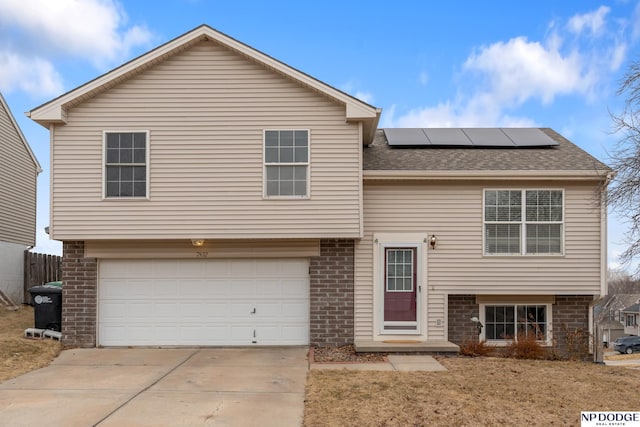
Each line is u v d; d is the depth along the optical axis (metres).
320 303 12.77
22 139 21.52
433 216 13.11
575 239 13.09
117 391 8.70
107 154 12.28
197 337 12.91
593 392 8.81
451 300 13.41
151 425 6.98
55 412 7.51
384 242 13.05
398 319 12.98
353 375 9.75
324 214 12.25
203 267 13.02
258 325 12.95
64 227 12.15
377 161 13.62
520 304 13.45
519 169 12.95
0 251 19.62
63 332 12.73
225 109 12.36
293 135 12.37
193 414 7.46
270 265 13.02
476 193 13.16
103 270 12.96
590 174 12.83
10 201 20.50
